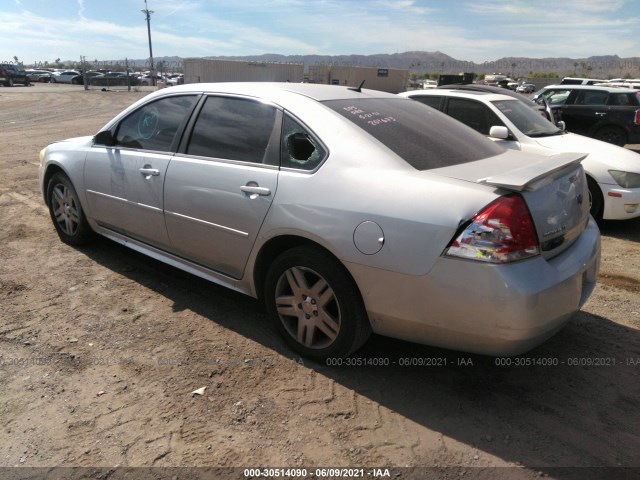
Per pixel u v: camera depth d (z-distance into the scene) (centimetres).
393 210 260
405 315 264
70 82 5266
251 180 316
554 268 256
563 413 272
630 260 519
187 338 338
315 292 299
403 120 335
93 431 251
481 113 702
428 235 249
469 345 256
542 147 646
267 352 324
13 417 259
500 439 252
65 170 465
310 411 270
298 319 312
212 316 369
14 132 1446
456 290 245
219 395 280
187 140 365
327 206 280
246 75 4416
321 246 289
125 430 252
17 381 288
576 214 295
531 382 299
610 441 251
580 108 1218
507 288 236
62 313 366
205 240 349
